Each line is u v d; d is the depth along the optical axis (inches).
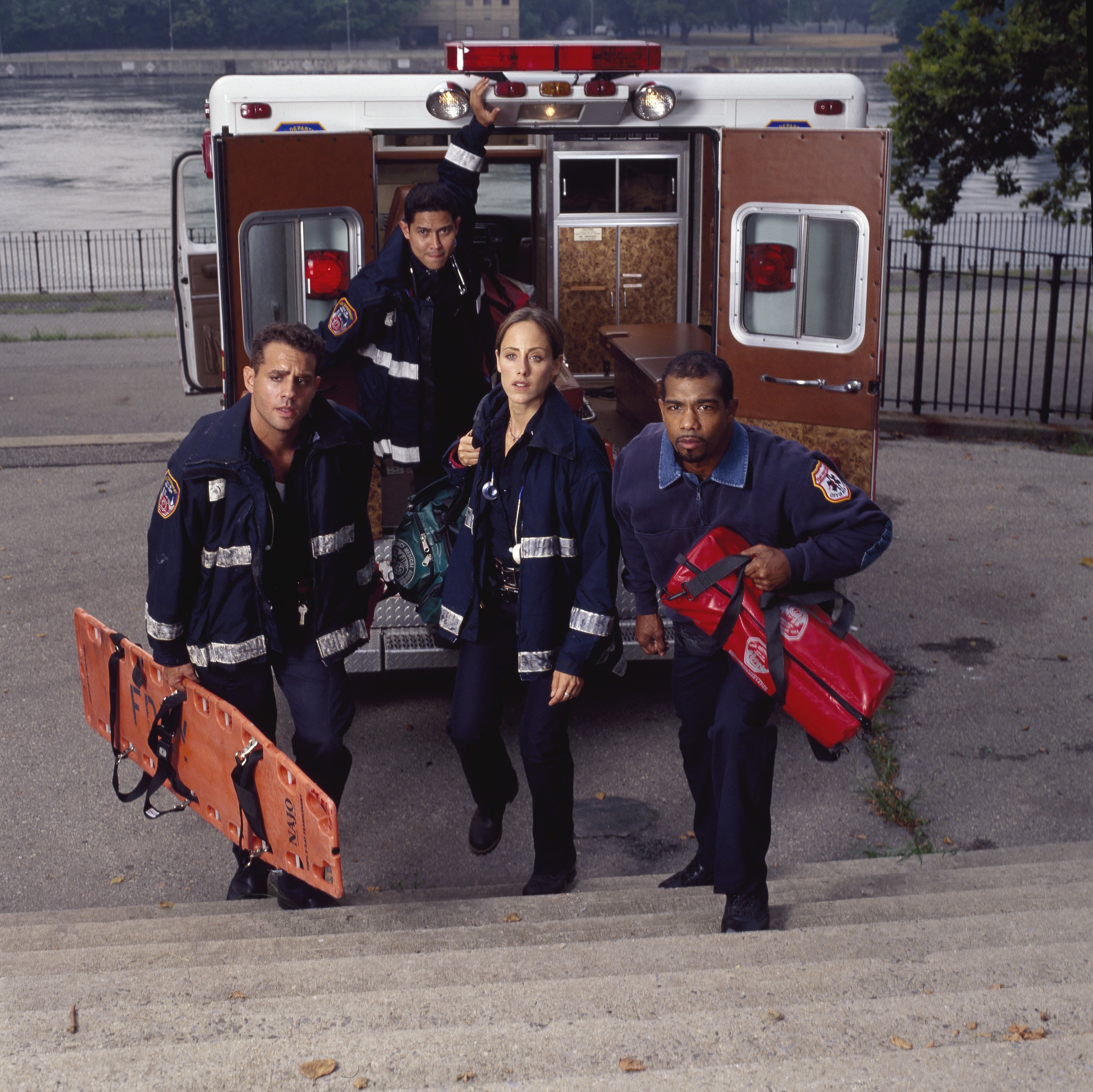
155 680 143.9
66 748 212.5
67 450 417.1
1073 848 171.8
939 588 283.0
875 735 212.2
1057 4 445.4
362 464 139.9
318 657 142.5
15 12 5536.4
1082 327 652.1
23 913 159.3
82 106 3641.7
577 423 137.3
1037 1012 92.7
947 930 122.4
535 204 306.8
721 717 128.7
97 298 876.0
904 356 590.6
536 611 138.3
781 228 215.0
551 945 121.6
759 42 6279.5
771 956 117.3
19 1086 85.6
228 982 112.7
